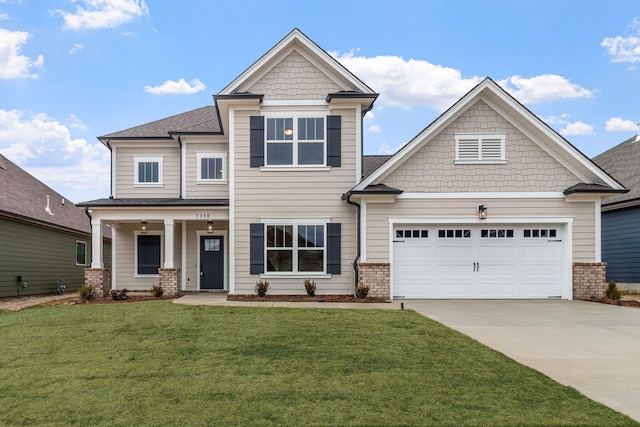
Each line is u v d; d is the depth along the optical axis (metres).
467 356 6.38
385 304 11.70
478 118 13.31
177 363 6.10
